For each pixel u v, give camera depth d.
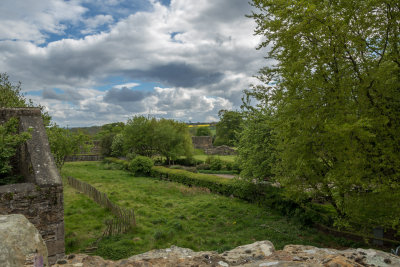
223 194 21.86
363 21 7.40
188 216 15.96
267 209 17.17
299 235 12.80
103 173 34.59
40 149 11.27
